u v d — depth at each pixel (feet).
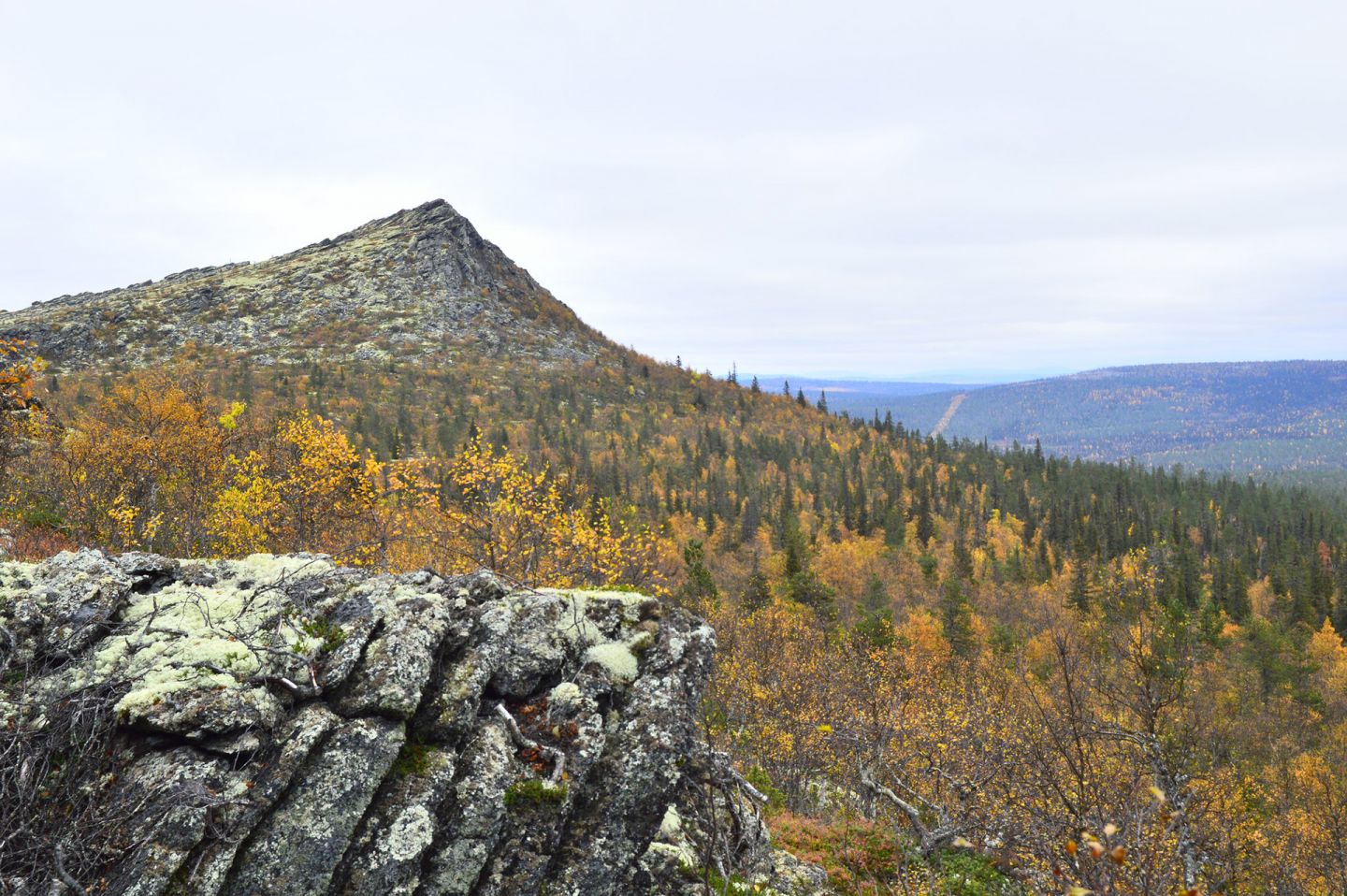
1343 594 377.91
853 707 83.41
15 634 23.61
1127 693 33.04
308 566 31.07
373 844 21.25
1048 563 410.93
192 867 19.07
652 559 84.38
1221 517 586.04
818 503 515.50
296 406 506.48
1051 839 28.84
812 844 43.57
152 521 83.51
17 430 69.36
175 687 22.18
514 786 24.36
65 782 20.31
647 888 26.37
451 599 29.99
